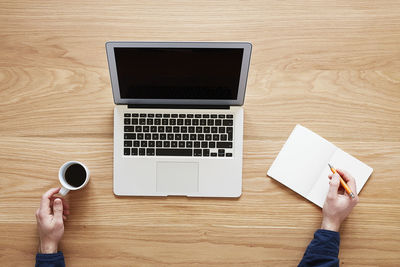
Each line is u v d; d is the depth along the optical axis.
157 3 0.96
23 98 0.97
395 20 0.96
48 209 0.91
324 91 0.96
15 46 0.97
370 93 0.96
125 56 0.82
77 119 0.97
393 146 0.96
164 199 0.96
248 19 0.96
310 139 0.96
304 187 0.95
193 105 0.92
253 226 0.95
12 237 0.96
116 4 0.96
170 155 0.93
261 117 0.96
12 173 0.96
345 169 0.95
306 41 0.96
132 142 0.93
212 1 0.96
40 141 0.97
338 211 0.90
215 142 0.93
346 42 0.96
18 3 0.96
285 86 0.96
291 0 0.96
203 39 0.96
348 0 0.96
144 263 0.96
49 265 0.89
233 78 0.85
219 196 0.93
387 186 0.95
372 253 0.94
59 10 0.96
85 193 0.96
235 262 0.95
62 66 0.97
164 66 0.84
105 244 0.96
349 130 0.96
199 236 0.96
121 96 0.89
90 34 0.97
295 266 0.95
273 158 0.96
